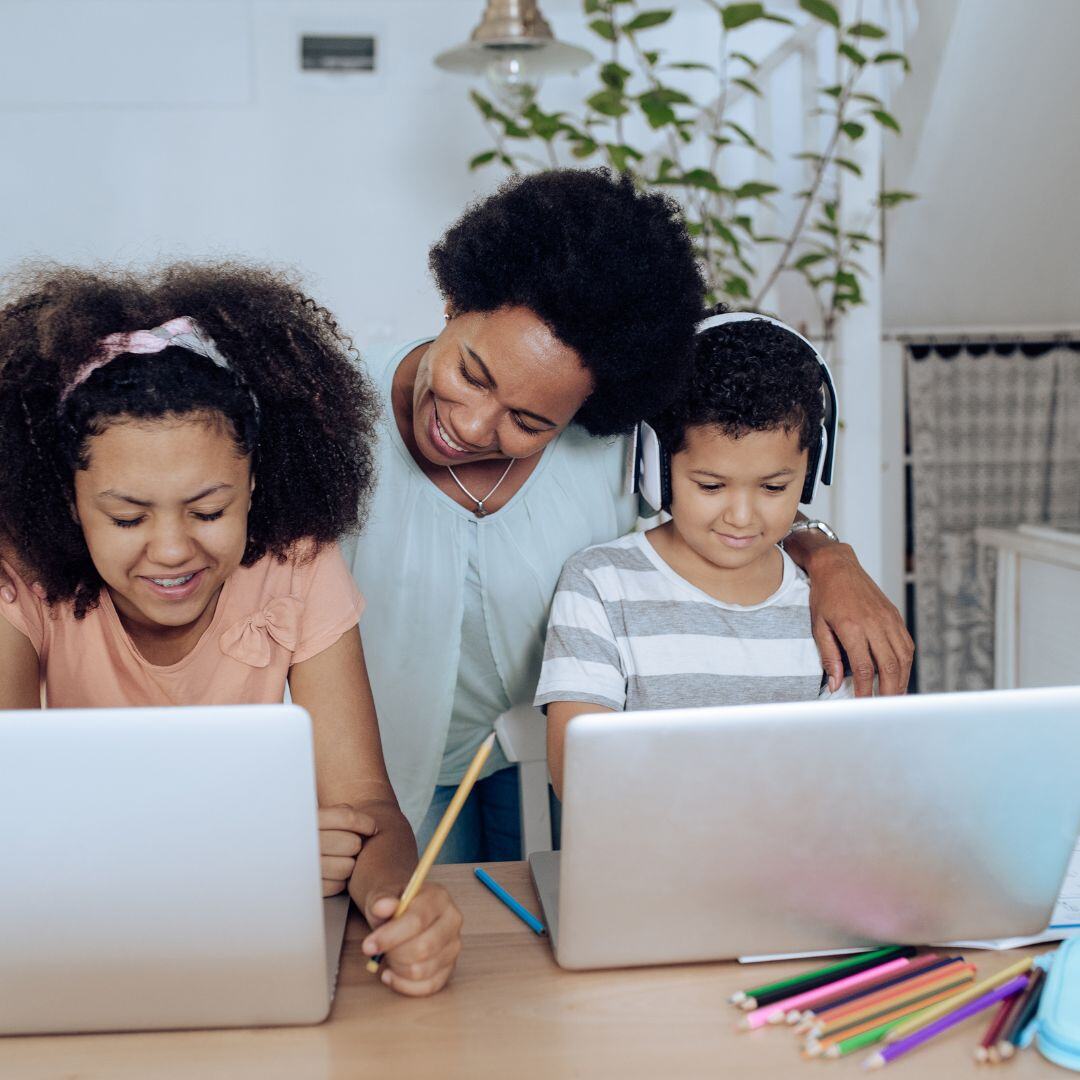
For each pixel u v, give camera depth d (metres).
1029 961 0.79
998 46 2.39
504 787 1.45
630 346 0.98
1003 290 3.17
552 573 1.27
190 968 0.71
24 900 0.68
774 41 3.49
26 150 3.42
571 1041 0.72
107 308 0.87
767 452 1.05
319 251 3.58
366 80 3.51
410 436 1.23
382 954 0.80
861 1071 0.69
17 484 0.88
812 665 1.15
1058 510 3.46
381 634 1.28
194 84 3.45
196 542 0.87
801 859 0.76
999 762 0.75
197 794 0.67
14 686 0.96
